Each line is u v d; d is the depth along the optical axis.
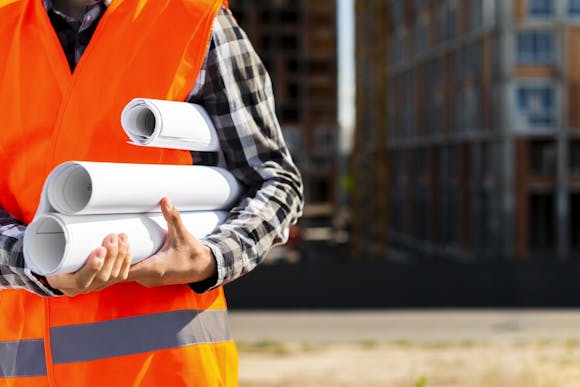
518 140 39.81
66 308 1.21
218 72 1.25
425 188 52.50
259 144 1.28
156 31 1.22
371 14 56.25
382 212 54.00
